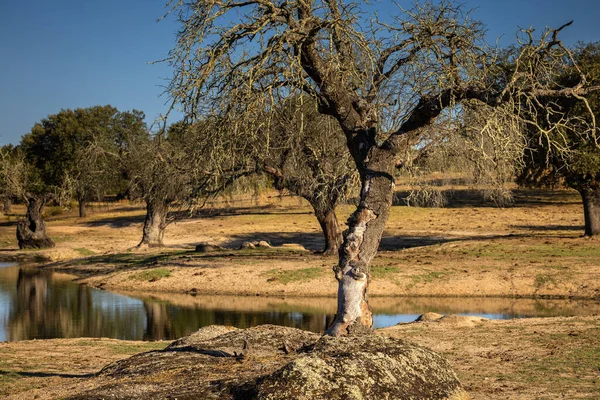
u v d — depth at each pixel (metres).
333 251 34.75
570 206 57.06
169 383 7.88
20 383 11.08
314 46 11.84
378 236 11.34
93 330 21.09
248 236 48.38
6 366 13.20
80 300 27.33
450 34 12.25
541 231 43.91
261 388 6.73
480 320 17.64
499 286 27.38
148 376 8.44
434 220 52.16
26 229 46.38
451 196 63.97
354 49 12.32
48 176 71.75
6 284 31.97
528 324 16.61
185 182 26.83
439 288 27.61
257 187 32.47
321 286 28.92
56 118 71.12
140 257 38.16
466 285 27.66
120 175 42.03
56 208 72.75
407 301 25.86
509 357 12.77
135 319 23.05
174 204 41.75
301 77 11.15
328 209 33.59
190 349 9.85
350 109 12.05
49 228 57.44
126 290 30.06
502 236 38.66
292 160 27.16
